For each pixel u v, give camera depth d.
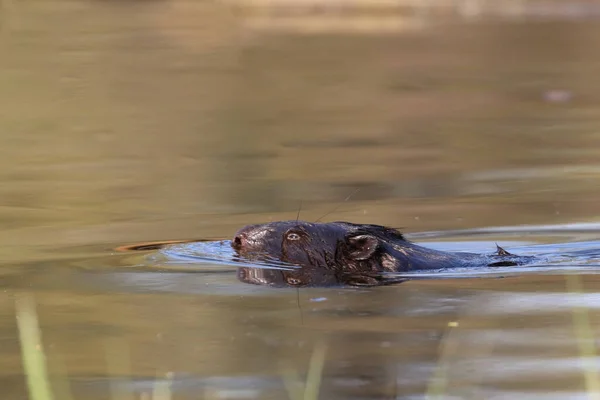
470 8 63.81
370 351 10.30
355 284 13.31
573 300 12.27
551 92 34.00
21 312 11.96
